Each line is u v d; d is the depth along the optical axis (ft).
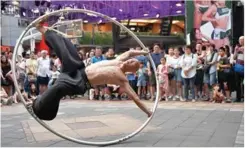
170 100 37.14
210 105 32.71
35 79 39.24
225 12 47.19
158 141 18.43
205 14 47.98
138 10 56.29
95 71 17.70
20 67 38.34
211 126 22.29
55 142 18.56
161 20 64.80
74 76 17.71
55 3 56.90
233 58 34.35
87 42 60.59
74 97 41.68
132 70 18.20
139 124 23.67
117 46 61.67
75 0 56.29
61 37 17.78
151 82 36.78
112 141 17.89
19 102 38.47
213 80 34.94
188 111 28.94
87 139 19.33
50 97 17.12
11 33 58.80
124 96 39.60
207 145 17.24
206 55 35.53
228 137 18.99
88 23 60.08
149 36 63.72
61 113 29.17
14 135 20.33
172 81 37.32
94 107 33.04
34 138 19.53
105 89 39.34
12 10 60.23
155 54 37.52
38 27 17.75
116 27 60.64
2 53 38.29
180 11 54.08
